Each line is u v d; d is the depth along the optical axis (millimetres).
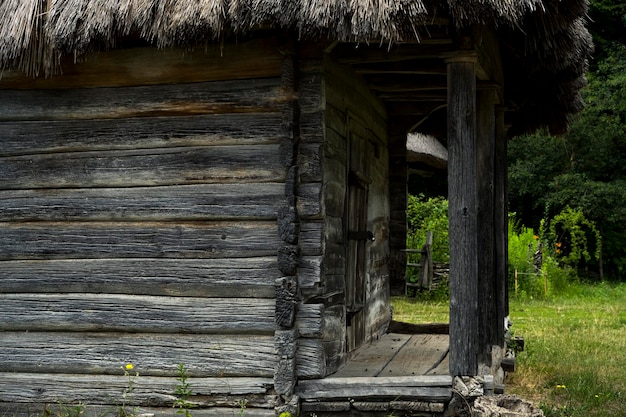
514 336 9523
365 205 7836
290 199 5832
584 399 7191
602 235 22469
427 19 5355
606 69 22328
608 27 24000
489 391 5797
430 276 16688
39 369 6352
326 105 6129
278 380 5812
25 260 6410
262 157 5977
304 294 5902
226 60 6016
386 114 9203
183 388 5848
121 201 6227
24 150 6395
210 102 6051
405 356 7402
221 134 6051
